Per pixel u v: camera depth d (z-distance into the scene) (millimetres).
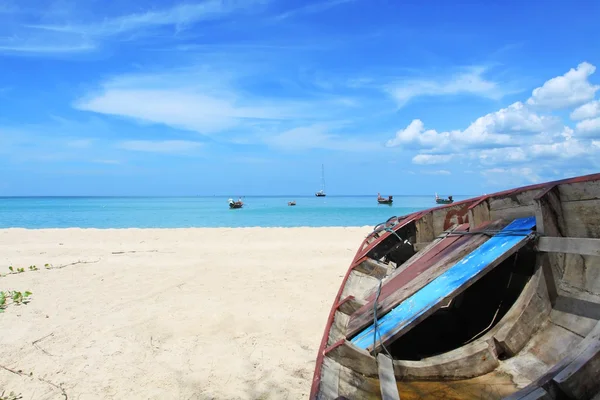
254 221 32938
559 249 3449
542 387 2588
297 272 9977
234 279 9375
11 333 6375
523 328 3676
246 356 5684
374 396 3383
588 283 3502
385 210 51438
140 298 8039
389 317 3967
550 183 3973
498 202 5082
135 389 4871
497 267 5164
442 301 3627
